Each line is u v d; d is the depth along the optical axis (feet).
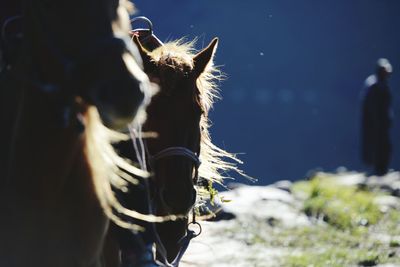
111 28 20.77
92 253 23.63
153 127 30.60
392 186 102.68
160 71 30.81
